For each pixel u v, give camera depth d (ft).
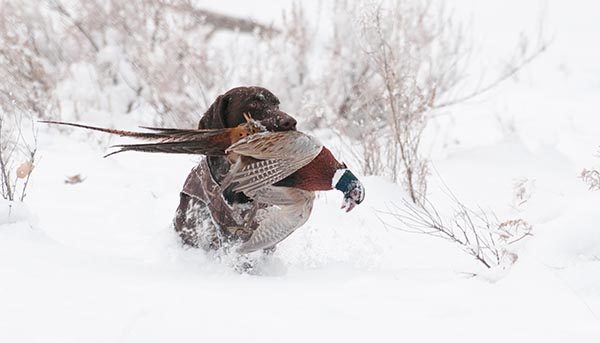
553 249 67.67
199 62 132.67
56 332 54.39
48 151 112.06
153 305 58.80
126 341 53.47
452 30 155.53
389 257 78.59
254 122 67.10
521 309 61.31
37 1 140.67
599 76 156.97
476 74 158.10
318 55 141.18
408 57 115.55
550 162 113.80
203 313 57.82
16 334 53.98
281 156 64.34
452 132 128.67
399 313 60.23
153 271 70.08
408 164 101.60
